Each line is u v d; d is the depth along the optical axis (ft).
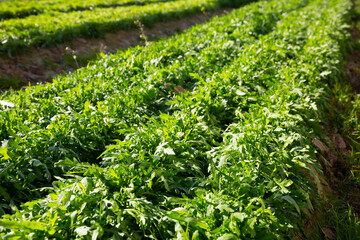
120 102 12.87
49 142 10.32
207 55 18.54
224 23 28.86
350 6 48.62
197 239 6.37
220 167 8.86
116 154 8.96
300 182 9.28
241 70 15.38
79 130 11.04
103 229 6.97
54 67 24.25
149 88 13.75
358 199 11.90
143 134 9.89
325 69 19.76
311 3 48.32
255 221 6.51
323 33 25.16
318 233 9.56
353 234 9.75
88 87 14.70
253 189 7.87
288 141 9.64
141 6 46.75
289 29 26.30
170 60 19.08
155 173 8.64
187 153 9.68
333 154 14.14
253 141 9.75
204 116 12.28
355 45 32.45
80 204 7.38
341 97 19.10
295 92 13.65
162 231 7.54
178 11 40.83
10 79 21.16
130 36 32.73
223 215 6.82
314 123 13.67
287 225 7.74
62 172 10.28
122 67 17.19
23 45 24.47
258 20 30.78
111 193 7.94
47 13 37.50
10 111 13.23
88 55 26.58
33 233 6.36
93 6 44.80
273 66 17.53
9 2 42.70
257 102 13.73
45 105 13.19
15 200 9.14
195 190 8.40
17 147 9.60
